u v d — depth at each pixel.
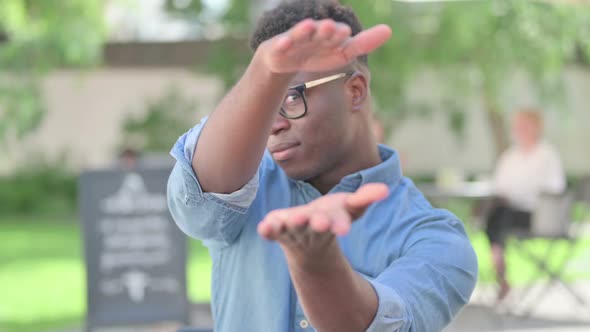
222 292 2.17
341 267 1.52
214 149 1.80
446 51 13.18
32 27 14.87
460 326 8.30
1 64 14.43
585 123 23.11
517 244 9.09
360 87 2.09
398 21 12.55
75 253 14.73
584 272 11.48
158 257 7.30
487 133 23.05
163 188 7.33
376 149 2.18
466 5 12.59
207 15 16.19
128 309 7.27
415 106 17.94
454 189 9.98
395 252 2.07
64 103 23.27
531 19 12.65
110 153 23.25
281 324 2.06
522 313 8.95
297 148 2.06
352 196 1.37
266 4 8.58
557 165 9.18
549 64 13.23
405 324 1.73
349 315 1.56
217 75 15.46
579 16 12.73
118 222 7.30
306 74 2.04
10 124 15.02
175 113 21.77
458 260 2.01
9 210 22.28
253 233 2.10
